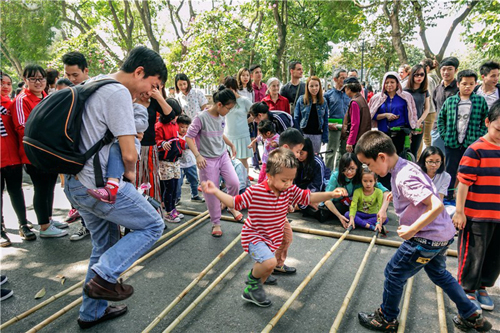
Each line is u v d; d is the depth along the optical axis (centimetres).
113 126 218
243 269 349
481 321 251
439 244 235
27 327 264
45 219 420
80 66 403
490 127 263
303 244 404
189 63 1014
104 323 268
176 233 436
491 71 504
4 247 397
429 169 398
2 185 390
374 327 258
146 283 324
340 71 673
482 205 265
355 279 298
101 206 229
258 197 267
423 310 283
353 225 439
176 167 466
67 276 337
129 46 1738
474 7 1084
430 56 1212
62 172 215
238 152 564
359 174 446
